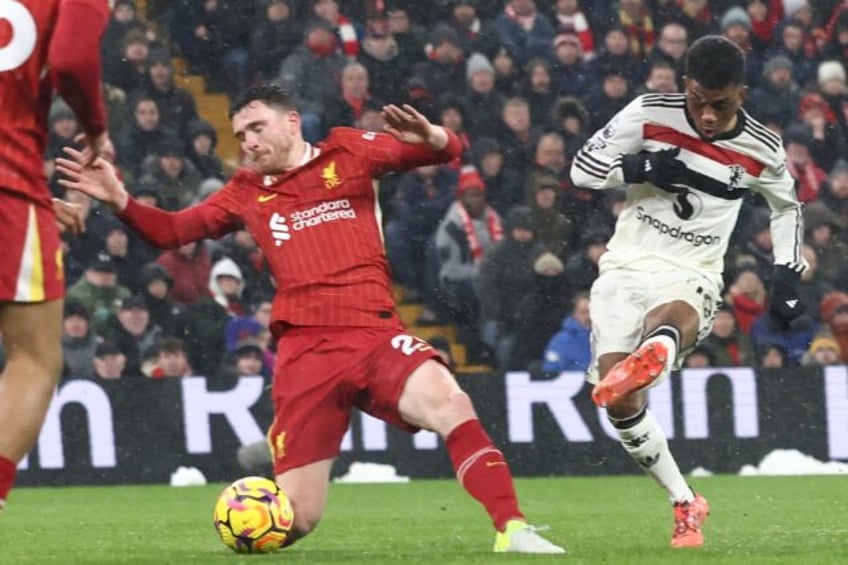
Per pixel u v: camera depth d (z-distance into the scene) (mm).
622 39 45375
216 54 45531
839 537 22453
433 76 44438
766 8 46344
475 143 42750
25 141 15844
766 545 20672
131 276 39875
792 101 45438
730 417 37500
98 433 36438
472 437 18312
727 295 42594
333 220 19609
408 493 33875
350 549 20734
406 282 41781
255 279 40375
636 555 18109
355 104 43969
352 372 19172
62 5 15625
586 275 41031
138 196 41531
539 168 42406
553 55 45031
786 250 21609
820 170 44562
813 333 40844
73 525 26672
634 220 21281
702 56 20000
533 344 40812
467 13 45000
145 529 25750
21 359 15969
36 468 36156
